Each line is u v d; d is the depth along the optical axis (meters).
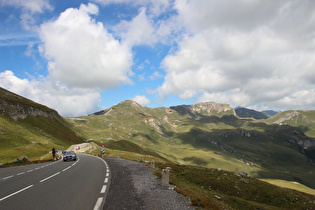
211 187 27.86
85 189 11.95
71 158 36.62
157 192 11.27
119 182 14.20
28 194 10.69
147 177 16.45
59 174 18.50
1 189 11.98
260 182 34.47
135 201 9.41
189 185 25.48
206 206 9.34
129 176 16.91
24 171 20.86
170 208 8.71
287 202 27.62
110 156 61.00
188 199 10.36
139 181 14.48
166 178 13.07
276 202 27.12
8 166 27.14
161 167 34.22
